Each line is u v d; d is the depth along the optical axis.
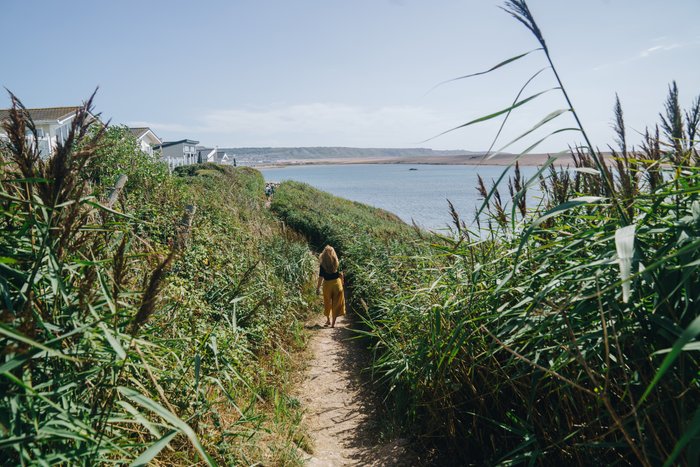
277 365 5.89
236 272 7.32
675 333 1.67
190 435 1.49
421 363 3.86
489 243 3.47
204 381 3.25
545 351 2.60
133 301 2.70
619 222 2.08
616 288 2.00
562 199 3.12
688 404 1.84
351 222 20.77
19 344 1.30
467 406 3.33
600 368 2.25
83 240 2.04
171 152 63.06
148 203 8.22
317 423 4.72
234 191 21.48
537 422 2.62
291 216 22.36
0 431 1.46
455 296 3.62
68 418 1.62
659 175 2.43
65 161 1.74
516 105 2.00
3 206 1.94
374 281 7.85
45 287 2.02
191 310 4.41
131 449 2.30
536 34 1.95
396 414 4.26
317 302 10.72
